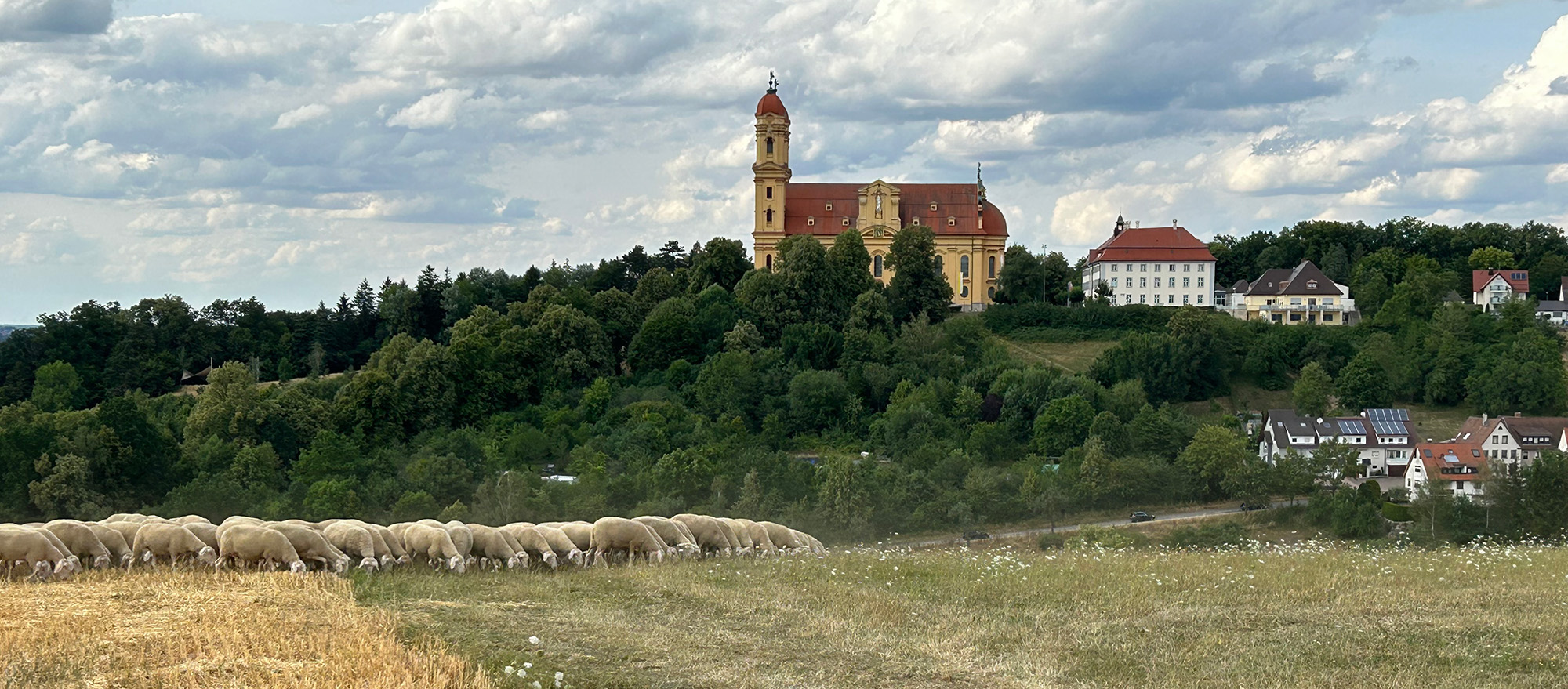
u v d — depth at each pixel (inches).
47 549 1465.3
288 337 7411.4
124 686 978.7
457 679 1011.3
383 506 3841.0
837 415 5201.8
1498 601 1334.9
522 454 4559.5
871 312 6013.8
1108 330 6545.3
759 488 3747.5
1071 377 5295.3
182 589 1336.1
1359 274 7544.3
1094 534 3494.1
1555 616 1250.0
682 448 4522.6
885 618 1267.2
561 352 5748.0
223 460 4330.7
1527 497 3472.0
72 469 3735.2
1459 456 4554.6
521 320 6210.6
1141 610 1314.0
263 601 1266.0
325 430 4557.1
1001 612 1309.1
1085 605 1338.6
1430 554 1830.7
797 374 5388.8
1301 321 6860.2
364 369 5585.6
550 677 1032.8
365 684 980.6
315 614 1209.4
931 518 3826.3
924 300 6353.3
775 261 6501.0
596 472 3964.1
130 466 4005.9
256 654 1063.6
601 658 1097.4
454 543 1627.7
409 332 7514.8
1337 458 4308.6
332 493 3752.5
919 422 4845.0
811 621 1245.1
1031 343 6501.0
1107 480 4106.8
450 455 4158.5
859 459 4436.5
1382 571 1553.9
